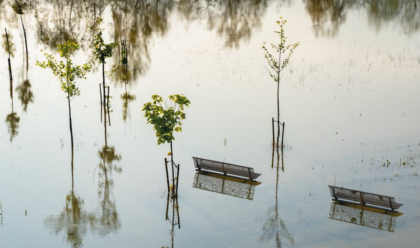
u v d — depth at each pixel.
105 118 45.91
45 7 107.50
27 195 30.62
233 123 44.69
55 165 35.31
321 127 43.44
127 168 35.00
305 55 72.88
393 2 119.19
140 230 26.75
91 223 27.45
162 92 54.62
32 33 86.50
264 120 45.66
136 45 79.81
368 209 29.25
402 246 25.16
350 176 33.53
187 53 75.19
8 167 34.72
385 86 56.34
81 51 75.06
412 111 47.50
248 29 94.19
